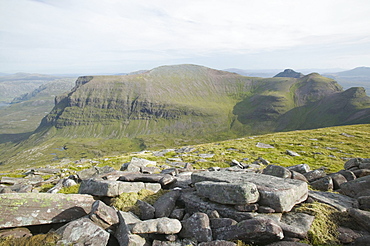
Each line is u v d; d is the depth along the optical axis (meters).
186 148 62.88
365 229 12.39
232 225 12.26
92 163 47.00
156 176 19.27
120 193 16.34
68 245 11.10
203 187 15.23
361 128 82.88
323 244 11.44
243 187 13.41
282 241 11.53
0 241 11.23
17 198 12.84
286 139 69.50
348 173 20.66
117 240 12.21
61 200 13.98
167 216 14.56
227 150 56.03
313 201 15.18
